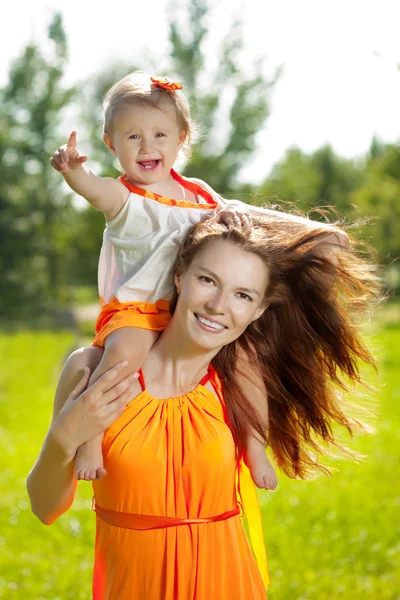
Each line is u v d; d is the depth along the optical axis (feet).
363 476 30.35
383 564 21.40
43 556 22.56
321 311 12.10
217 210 11.42
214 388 11.27
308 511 25.80
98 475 10.12
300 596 19.22
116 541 10.43
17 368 72.90
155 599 10.34
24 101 154.10
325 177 174.70
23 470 32.17
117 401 10.24
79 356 11.03
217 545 10.51
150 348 11.05
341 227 12.99
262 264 10.72
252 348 12.01
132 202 10.93
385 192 107.34
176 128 11.41
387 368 63.00
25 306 144.77
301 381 12.30
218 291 10.43
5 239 148.46
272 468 11.47
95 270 144.36
